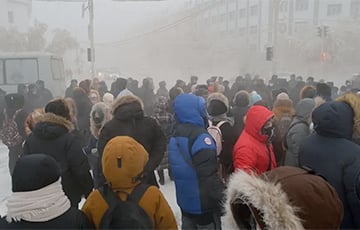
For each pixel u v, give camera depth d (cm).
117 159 186
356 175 205
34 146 285
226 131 371
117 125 310
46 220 166
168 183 597
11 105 551
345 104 228
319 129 227
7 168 719
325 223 131
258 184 138
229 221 154
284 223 128
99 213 187
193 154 272
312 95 521
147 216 184
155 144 317
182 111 286
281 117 440
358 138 230
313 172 147
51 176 168
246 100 478
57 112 306
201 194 270
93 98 655
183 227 286
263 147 295
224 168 370
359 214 206
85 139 517
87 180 294
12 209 164
